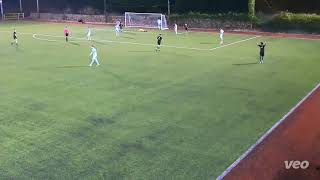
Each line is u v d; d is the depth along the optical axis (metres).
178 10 62.16
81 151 16.39
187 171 14.60
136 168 14.88
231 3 58.06
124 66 32.12
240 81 27.03
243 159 15.47
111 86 26.16
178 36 49.50
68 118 20.28
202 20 56.91
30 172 14.70
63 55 37.28
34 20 71.31
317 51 37.62
